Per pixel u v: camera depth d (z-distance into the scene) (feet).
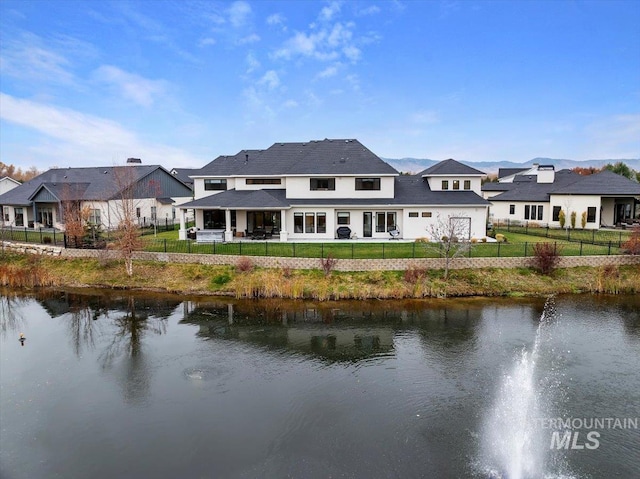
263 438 38.14
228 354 56.65
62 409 42.93
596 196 128.67
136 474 33.60
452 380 48.98
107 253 96.63
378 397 45.24
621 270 87.71
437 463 34.81
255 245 101.76
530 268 88.38
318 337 62.59
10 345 59.93
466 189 120.06
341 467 34.37
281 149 133.18
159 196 158.81
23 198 148.56
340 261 86.12
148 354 56.54
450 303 77.87
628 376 49.83
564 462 35.12
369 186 115.65
